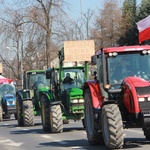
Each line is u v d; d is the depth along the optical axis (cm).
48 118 3644
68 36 7969
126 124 2323
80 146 2597
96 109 2453
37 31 7869
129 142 2614
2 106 6003
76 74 3738
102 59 2456
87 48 3700
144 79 2422
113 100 2383
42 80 4581
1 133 3791
